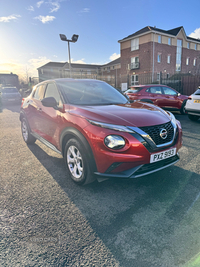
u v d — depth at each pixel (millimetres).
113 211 2061
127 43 27797
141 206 2141
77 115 2463
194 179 2740
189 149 3992
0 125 6855
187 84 13031
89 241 1654
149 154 2164
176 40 27828
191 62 30969
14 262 1450
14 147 4305
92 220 1922
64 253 1532
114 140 2084
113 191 2463
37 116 3615
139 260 1468
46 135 3352
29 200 2268
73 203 2207
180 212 2025
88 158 2275
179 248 1576
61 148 2828
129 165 2117
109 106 2822
